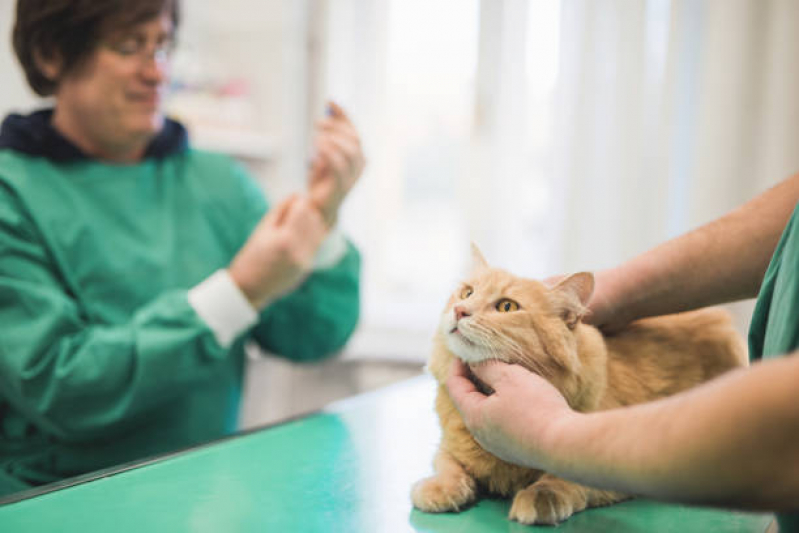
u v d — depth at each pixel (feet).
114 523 1.80
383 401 3.39
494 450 1.61
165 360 3.14
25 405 3.18
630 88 5.75
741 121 5.43
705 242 2.21
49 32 3.39
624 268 2.31
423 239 7.82
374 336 7.43
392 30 7.54
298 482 2.16
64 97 3.68
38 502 1.96
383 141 7.68
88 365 3.05
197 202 4.14
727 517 1.84
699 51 5.77
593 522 1.79
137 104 3.66
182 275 3.91
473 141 6.63
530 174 6.76
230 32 7.04
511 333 1.91
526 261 6.79
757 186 5.47
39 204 3.43
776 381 0.84
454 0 7.38
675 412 0.98
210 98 6.47
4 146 3.55
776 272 1.53
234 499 1.99
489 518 1.83
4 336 3.05
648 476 0.98
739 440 0.85
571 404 1.98
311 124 7.50
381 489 2.09
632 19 5.69
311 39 7.41
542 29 6.53
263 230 3.45
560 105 6.06
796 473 0.83
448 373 2.00
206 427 3.89
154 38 3.63
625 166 5.82
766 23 5.37
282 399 7.44
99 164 3.78
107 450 3.50
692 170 5.71
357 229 7.63
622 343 2.38
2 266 3.20
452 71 7.51
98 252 3.55
